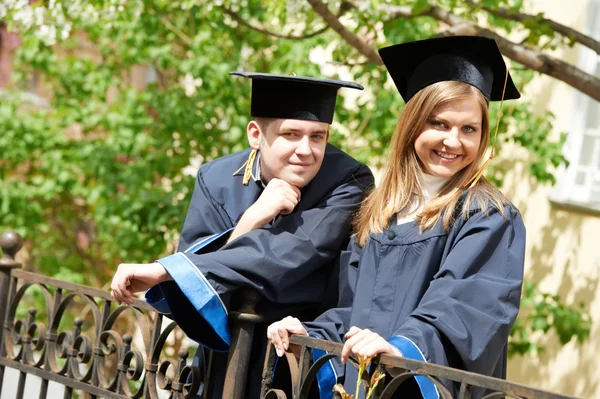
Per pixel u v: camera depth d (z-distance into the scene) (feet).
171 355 30.19
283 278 10.92
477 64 10.69
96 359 13.64
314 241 11.13
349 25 23.12
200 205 12.28
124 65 30.73
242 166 12.25
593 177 26.09
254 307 11.10
